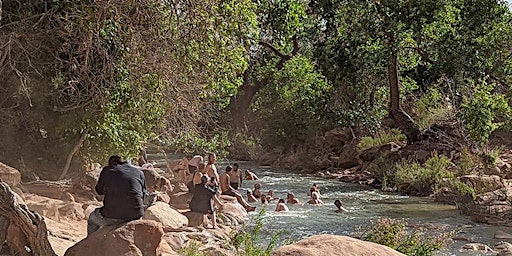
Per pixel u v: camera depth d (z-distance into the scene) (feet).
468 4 88.74
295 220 54.34
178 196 54.13
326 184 82.07
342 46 88.69
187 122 47.85
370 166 87.40
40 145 45.93
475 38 88.84
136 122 47.14
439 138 83.51
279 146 116.06
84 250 24.68
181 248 34.94
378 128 98.53
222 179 60.90
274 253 16.69
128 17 39.63
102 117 43.50
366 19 84.64
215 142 56.24
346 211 59.82
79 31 39.14
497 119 85.35
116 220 26.58
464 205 59.93
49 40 40.60
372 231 33.91
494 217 54.80
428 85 97.35
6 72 41.34
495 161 71.51
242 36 42.52
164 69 41.39
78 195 44.73
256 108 126.72
